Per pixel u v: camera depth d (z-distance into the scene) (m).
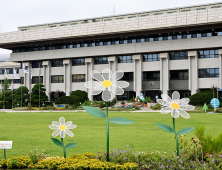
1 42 61.97
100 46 55.75
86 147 10.93
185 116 6.96
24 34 60.44
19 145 11.50
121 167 6.49
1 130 16.80
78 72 59.16
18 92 55.34
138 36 53.59
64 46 60.31
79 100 51.34
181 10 54.78
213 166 6.69
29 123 21.52
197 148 7.88
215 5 52.59
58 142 7.50
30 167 7.13
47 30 58.41
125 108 41.81
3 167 7.24
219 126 18.08
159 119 24.05
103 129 16.94
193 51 48.66
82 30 55.06
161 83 51.06
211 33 48.19
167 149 10.30
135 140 12.48
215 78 47.56
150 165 6.79
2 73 78.56
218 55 48.09
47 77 61.72
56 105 52.53
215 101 34.81
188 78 50.81
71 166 6.67
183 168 6.54
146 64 52.91
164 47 50.44
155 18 49.53
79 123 20.98
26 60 62.97
